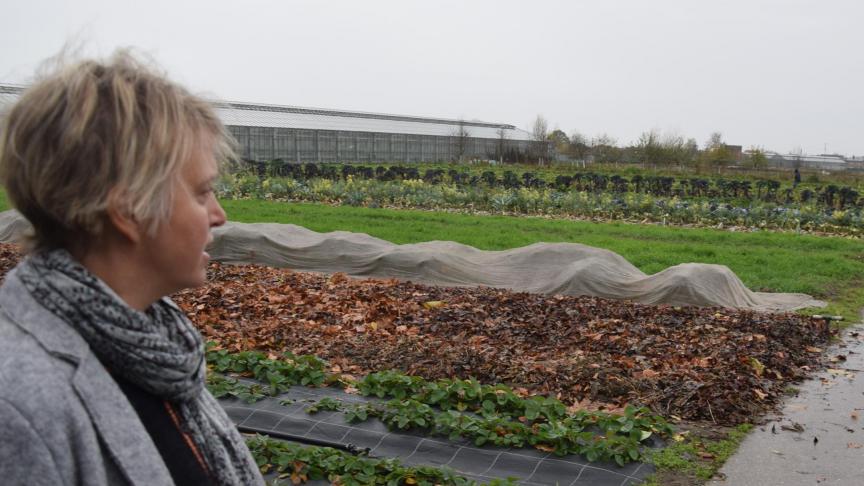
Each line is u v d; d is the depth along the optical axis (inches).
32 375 45.0
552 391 264.5
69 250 51.6
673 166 2222.0
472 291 427.5
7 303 47.8
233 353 299.9
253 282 449.7
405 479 188.2
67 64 50.9
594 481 196.2
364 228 706.8
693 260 552.1
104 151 48.3
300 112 2349.9
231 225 531.2
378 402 243.9
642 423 223.9
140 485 47.8
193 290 415.2
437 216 835.4
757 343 325.4
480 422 217.3
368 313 367.9
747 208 892.6
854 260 597.6
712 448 219.8
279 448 198.8
